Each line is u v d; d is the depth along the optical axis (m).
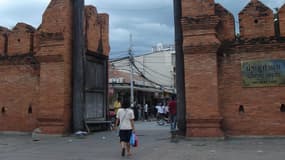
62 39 16.66
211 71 14.36
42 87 16.80
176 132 14.98
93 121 18.17
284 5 14.25
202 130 14.27
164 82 54.75
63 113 16.38
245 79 14.50
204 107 14.28
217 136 14.07
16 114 18.03
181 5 15.03
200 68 14.48
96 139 15.54
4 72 18.50
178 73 15.29
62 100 16.44
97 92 19.23
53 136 16.31
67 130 16.66
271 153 10.80
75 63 17.14
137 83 43.69
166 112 29.50
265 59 14.29
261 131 14.22
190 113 14.43
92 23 19.19
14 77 18.25
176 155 10.88
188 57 14.67
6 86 18.38
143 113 37.88
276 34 14.23
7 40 18.55
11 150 12.70
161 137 15.89
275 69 14.13
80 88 17.05
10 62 18.30
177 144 13.31
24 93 17.97
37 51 17.41
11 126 18.08
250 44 14.44
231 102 14.65
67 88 16.78
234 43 14.67
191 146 12.68
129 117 11.12
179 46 15.38
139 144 13.57
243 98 14.52
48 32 16.84
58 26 16.73
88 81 18.23
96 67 19.31
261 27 14.42
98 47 19.72
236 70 14.66
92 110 18.56
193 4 14.70
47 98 16.67
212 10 14.46
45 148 13.04
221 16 14.99
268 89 14.23
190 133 14.40
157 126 25.28
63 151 12.22
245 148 11.92
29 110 17.78
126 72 47.47
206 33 14.43
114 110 25.50
